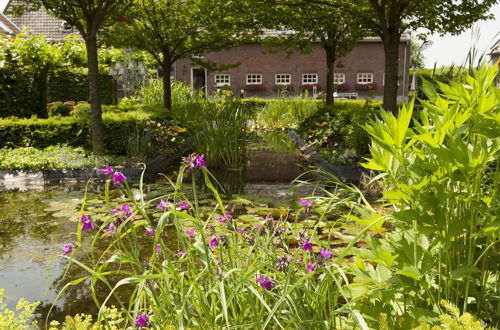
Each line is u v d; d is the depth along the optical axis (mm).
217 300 1827
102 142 8258
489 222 1777
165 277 1570
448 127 1671
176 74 25703
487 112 1658
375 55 25750
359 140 7637
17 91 10352
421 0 8469
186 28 12961
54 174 7020
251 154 10094
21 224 4613
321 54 25797
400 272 1603
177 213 1627
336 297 1697
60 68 11359
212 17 12219
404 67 25469
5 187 6480
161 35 13336
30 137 8422
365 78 26047
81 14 8562
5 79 10180
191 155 1728
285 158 9477
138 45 13312
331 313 1594
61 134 8516
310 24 10719
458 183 1834
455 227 1621
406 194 1663
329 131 9320
